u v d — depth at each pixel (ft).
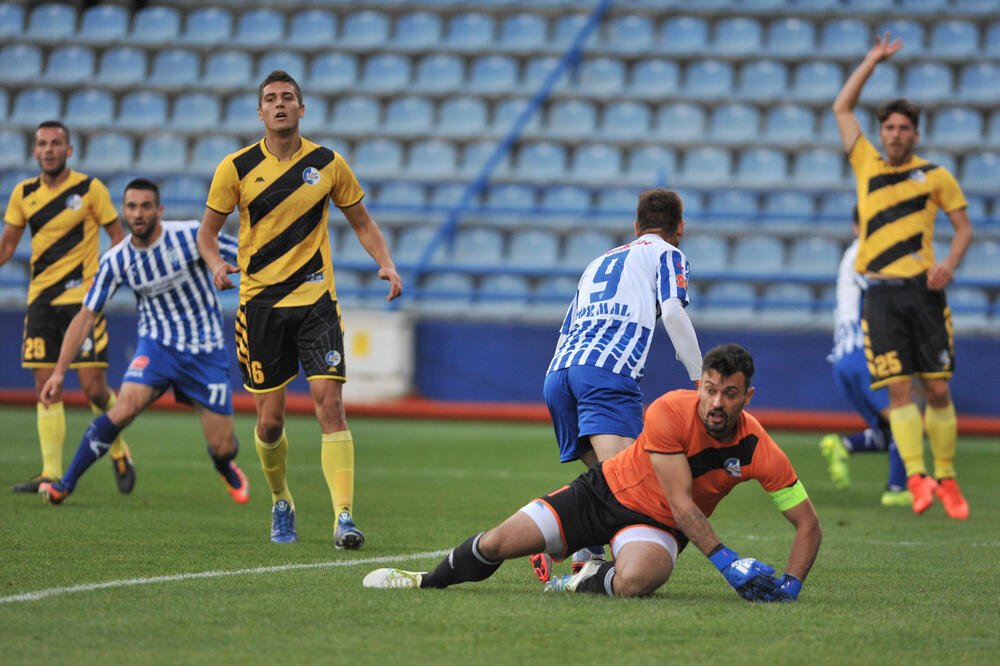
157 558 62.44
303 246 68.90
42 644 41.27
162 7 251.19
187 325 86.63
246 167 68.33
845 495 111.86
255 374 69.56
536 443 150.20
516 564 65.05
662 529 51.93
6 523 75.20
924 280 95.45
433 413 182.70
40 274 95.71
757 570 50.34
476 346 187.93
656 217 64.39
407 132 226.79
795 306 192.95
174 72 241.55
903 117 94.84
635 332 61.62
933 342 94.73
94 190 96.84
